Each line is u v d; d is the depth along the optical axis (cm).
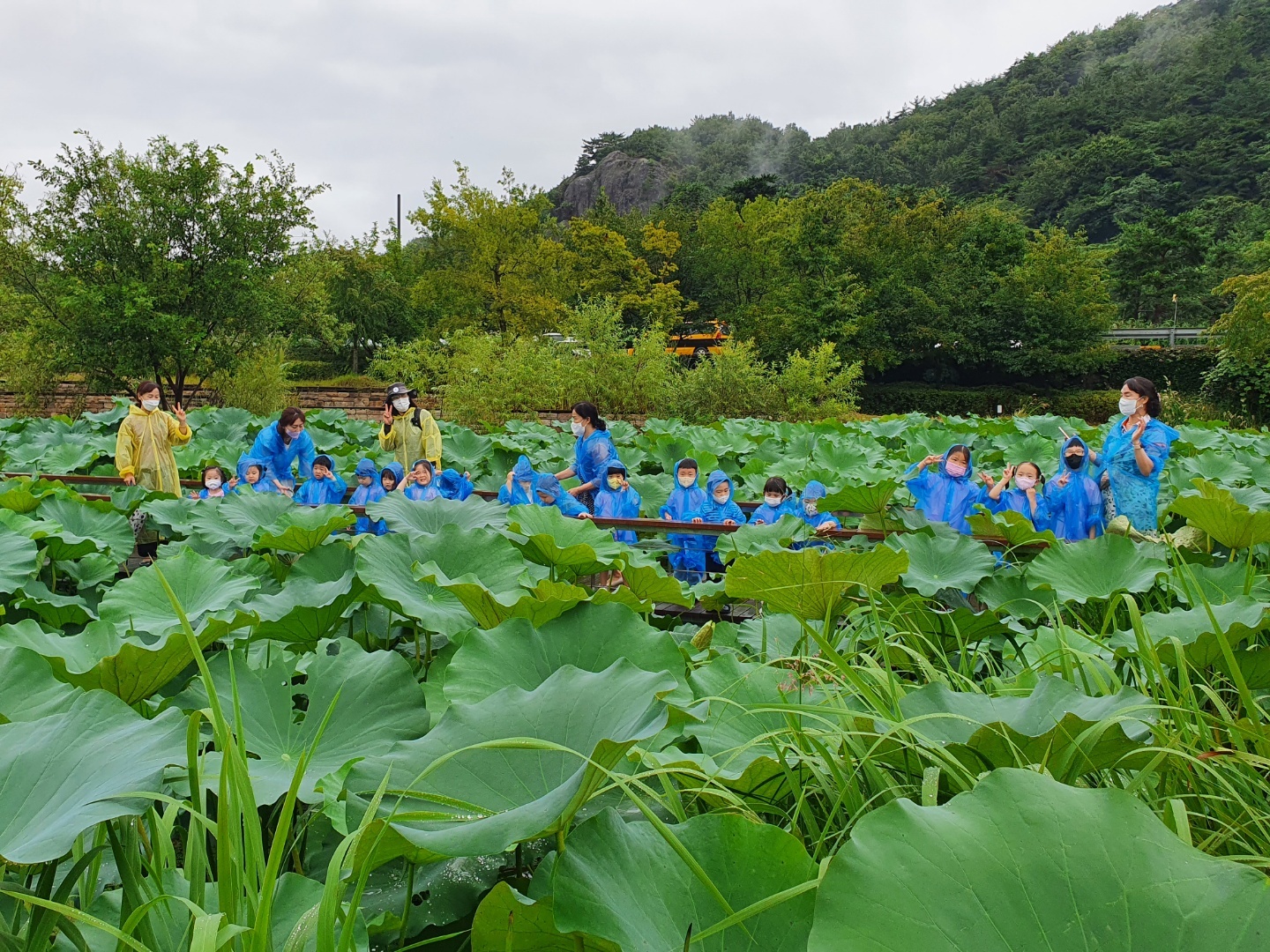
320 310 2369
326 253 3259
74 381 2275
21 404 2139
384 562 392
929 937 144
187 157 1872
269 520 609
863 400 3853
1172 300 5266
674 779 252
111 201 1850
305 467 910
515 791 201
